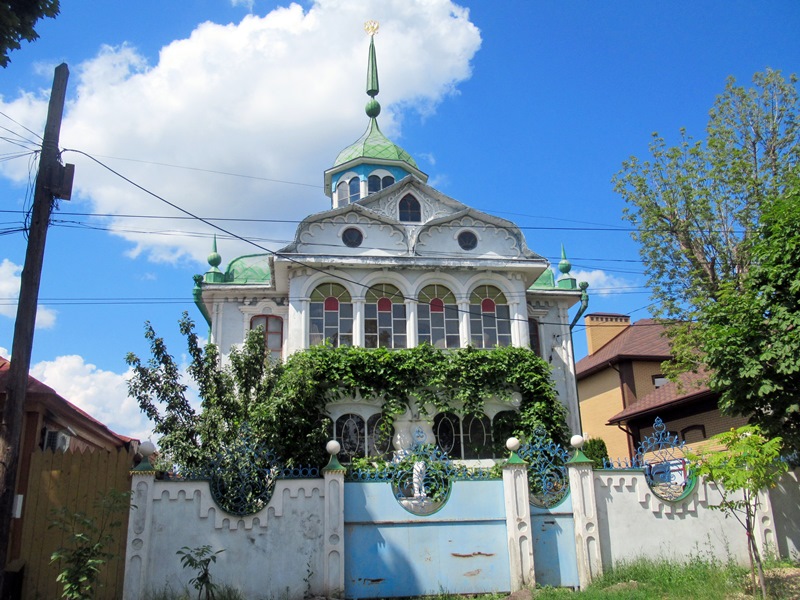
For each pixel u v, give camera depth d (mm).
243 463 14047
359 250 22109
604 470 14812
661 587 13102
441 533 14047
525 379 21312
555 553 14203
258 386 18094
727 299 15109
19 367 10914
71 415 18344
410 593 13633
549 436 20312
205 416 16750
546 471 14781
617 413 31422
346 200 28375
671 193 22047
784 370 13320
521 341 22188
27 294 11266
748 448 11977
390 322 21984
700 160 22156
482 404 21016
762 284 14508
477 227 23094
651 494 14820
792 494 15266
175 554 13188
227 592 12961
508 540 14000
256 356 18125
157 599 12805
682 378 26141
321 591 13305
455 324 22281
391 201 23375
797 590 12203
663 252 22234
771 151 21844
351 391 20328
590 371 33906
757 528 14883
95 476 13539
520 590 13500
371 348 21266
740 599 11914
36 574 12969
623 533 14523
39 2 11992
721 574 13227
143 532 13086
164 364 17344
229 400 17156
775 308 13906
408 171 28703
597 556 14109
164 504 13422
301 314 21312
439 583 13750
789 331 13656
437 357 21000
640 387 31031
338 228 22219
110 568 12969
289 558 13445
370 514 13977
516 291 22672
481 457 20844
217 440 16406
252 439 14828
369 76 30641
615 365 31859
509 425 21062
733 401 14398
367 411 20609
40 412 16125
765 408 14258
